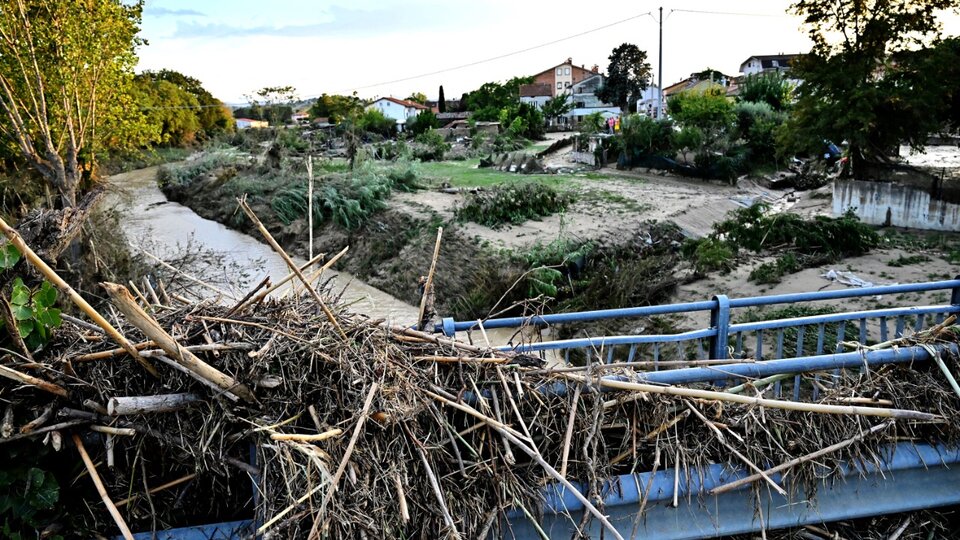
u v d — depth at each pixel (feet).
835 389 11.84
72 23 42.37
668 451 10.27
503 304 43.60
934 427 11.16
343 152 122.93
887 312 15.61
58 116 43.75
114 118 48.11
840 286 38.37
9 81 41.88
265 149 118.83
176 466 9.54
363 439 8.55
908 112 54.85
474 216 60.64
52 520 9.02
